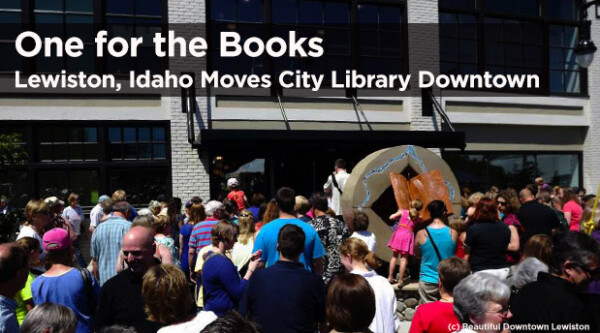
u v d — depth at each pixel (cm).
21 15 1034
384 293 402
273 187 1168
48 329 252
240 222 632
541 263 350
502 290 258
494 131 1390
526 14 1434
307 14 1214
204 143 1029
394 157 868
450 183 906
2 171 1006
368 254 420
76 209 970
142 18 1097
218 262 432
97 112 1055
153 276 292
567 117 1453
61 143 1045
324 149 1202
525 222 665
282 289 354
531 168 1437
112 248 570
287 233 376
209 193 1097
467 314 266
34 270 458
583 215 534
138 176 1078
